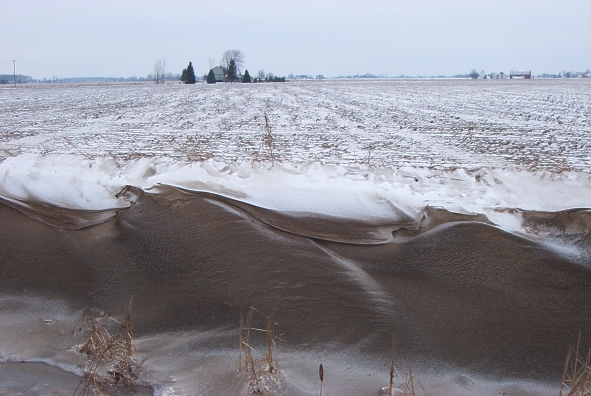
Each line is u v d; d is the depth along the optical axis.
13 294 5.78
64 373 4.40
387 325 5.09
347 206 7.65
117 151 12.58
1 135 15.50
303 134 16.00
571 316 5.24
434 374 4.40
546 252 6.46
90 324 5.19
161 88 58.66
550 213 7.28
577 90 48.94
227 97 36.19
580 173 9.85
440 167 10.87
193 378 4.29
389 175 9.77
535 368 4.50
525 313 5.29
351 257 6.39
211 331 5.05
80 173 9.30
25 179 8.98
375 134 16.17
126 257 6.54
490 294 5.62
